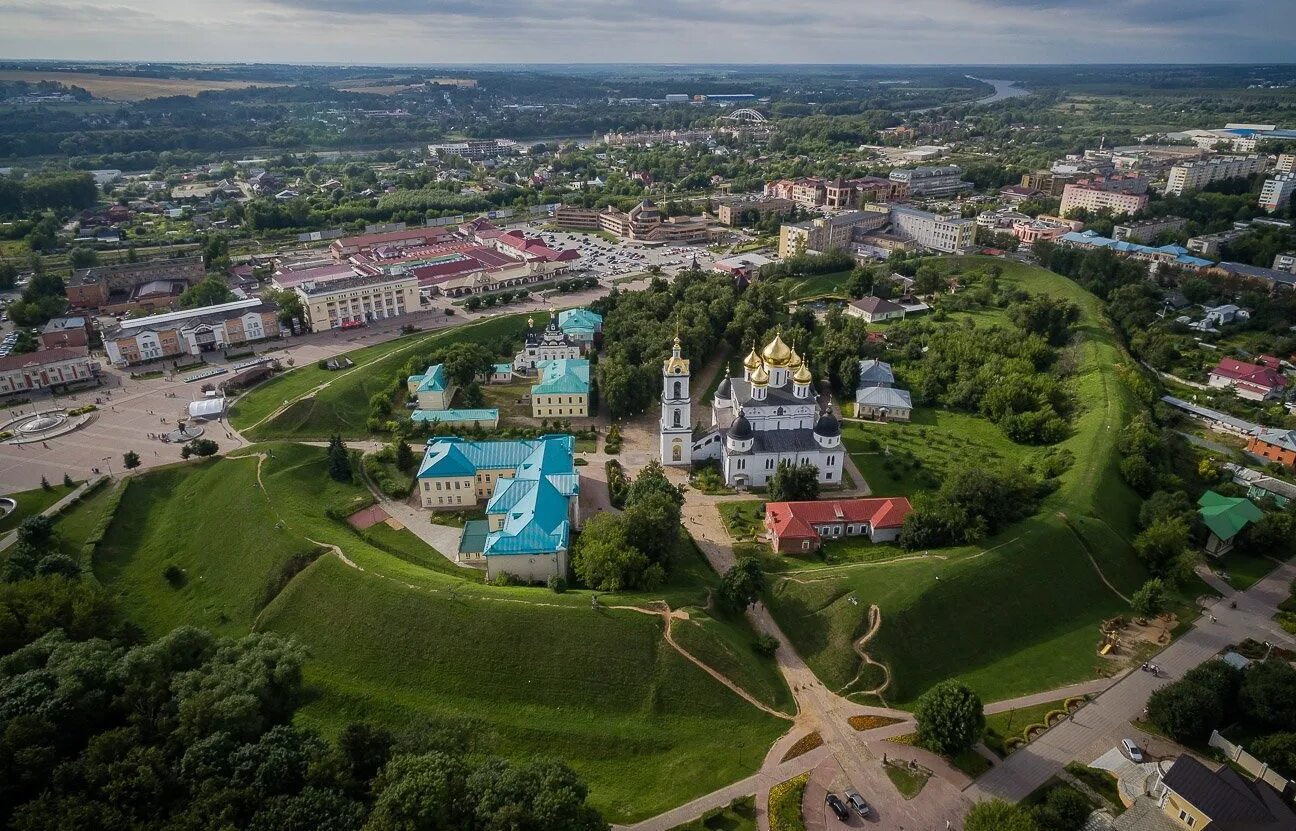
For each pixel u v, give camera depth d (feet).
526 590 478.59
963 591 487.20
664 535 519.60
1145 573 543.39
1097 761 384.47
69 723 347.36
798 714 412.57
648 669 425.69
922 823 349.20
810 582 498.28
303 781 323.16
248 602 499.92
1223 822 320.70
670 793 364.17
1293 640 477.77
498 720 403.75
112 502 599.16
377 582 476.95
